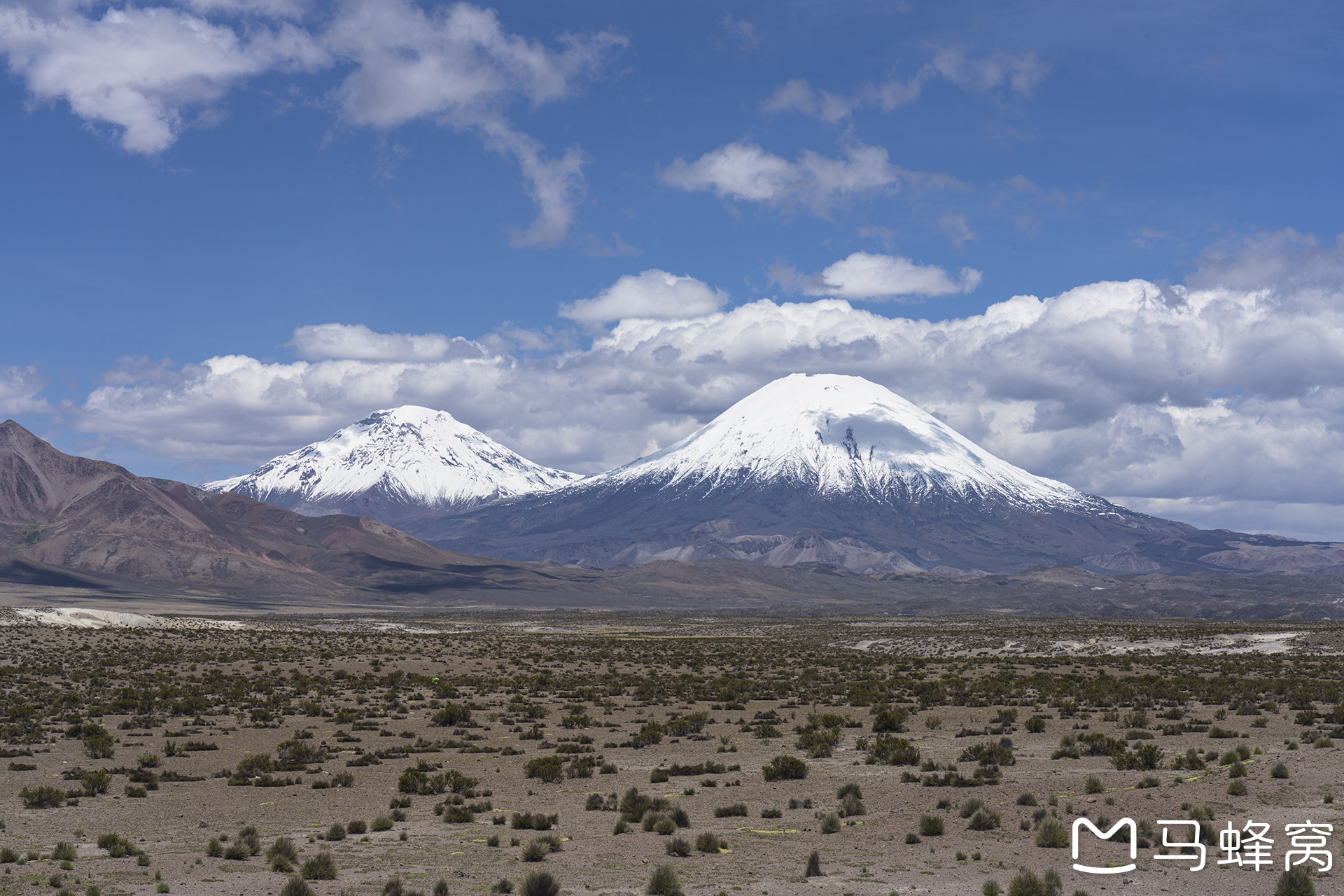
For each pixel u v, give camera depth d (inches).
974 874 895.7
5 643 4037.9
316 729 2017.7
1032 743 1729.8
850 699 2486.5
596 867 938.1
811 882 876.6
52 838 1082.7
